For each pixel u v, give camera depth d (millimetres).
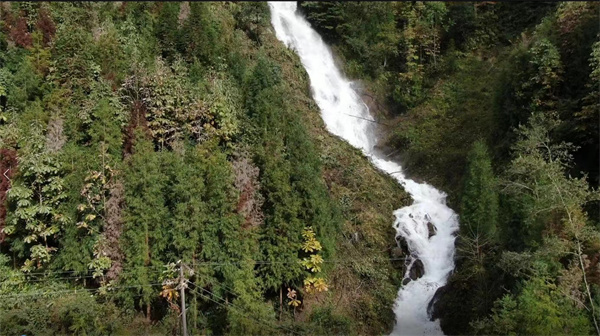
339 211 27312
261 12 38219
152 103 24766
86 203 21625
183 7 33281
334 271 25703
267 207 23984
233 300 21609
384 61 42594
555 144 24984
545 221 20516
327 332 22578
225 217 22172
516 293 20672
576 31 28391
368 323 24953
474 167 27859
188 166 22734
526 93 29484
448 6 44281
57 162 22078
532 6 42281
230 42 33031
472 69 40938
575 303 18484
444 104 39312
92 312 19844
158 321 21688
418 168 35906
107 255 21141
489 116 35594
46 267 21641
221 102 25594
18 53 25938
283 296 23719
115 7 30922
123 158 23672
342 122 37500
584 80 27047
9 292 20875
